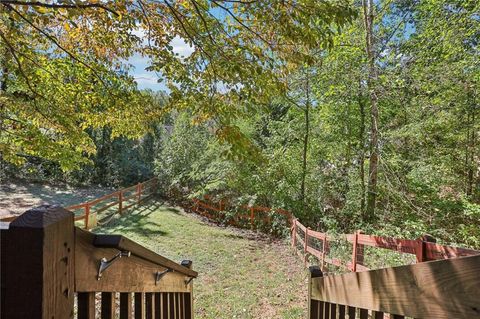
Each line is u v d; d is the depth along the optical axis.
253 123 13.81
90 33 4.39
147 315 2.04
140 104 5.22
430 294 1.10
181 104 4.21
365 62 10.26
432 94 9.85
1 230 0.87
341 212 11.32
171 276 2.52
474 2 8.48
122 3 3.58
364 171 11.69
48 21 3.96
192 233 11.98
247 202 13.85
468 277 0.95
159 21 3.80
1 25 4.43
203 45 3.61
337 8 3.10
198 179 16.59
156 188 19.53
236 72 3.46
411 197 9.70
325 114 12.38
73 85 5.35
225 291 7.07
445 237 7.66
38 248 0.87
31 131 6.21
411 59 9.59
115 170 22.78
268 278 7.91
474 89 9.10
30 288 0.86
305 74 11.70
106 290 1.36
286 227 11.94
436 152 10.40
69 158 6.81
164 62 3.93
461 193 9.77
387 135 10.10
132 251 1.48
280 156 13.30
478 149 10.27
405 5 10.56
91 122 5.90
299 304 6.33
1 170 19.03
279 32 3.39
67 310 1.01
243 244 11.08
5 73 5.48
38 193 18.20
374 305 1.50
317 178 12.77
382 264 5.88
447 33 8.75
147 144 24.86
